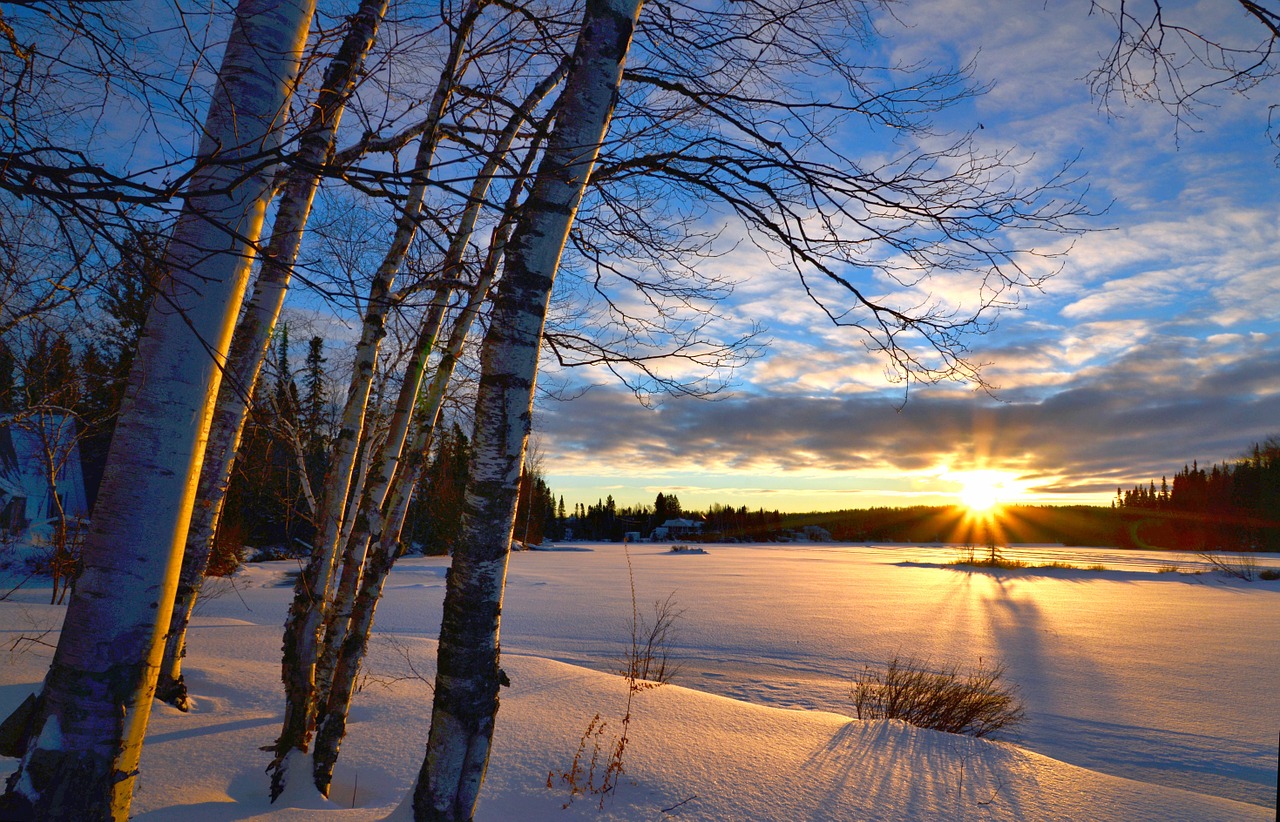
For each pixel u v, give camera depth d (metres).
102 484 2.36
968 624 16.61
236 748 4.53
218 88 2.48
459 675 2.89
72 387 7.50
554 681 6.54
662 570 35.03
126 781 2.30
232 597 17.02
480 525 2.91
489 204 2.16
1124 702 9.27
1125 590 27.09
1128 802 4.16
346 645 4.11
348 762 4.48
